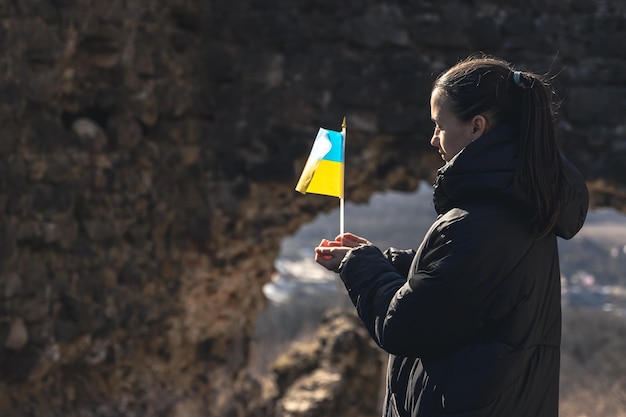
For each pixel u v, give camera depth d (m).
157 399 8.43
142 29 7.88
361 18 8.83
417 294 2.14
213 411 9.29
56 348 6.88
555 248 2.32
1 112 6.20
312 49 8.88
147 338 8.21
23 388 6.70
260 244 9.30
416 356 2.21
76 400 7.36
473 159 2.18
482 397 2.14
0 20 6.18
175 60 8.39
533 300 2.19
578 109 8.86
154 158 8.17
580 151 8.95
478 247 2.12
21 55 6.42
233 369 9.63
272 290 39.38
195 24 8.70
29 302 6.55
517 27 8.83
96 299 7.44
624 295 37.19
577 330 25.30
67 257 7.06
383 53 8.88
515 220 2.17
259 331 24.89
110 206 7.59
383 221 87.25
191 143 8.66
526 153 2.16
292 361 11.60
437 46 8.84
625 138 8.88
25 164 6.51
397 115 8.88
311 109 8.91
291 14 8.88
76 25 7.01
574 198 2.28
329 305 28.41
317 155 2.48
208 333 9.15
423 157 9.02
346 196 9.47
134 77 7.79
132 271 7.91
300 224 9.56
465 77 2.26
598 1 8.86
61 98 7.14
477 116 2.24
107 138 7.62
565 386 20.20
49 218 6.79
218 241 8.84
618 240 52.66
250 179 8.92
